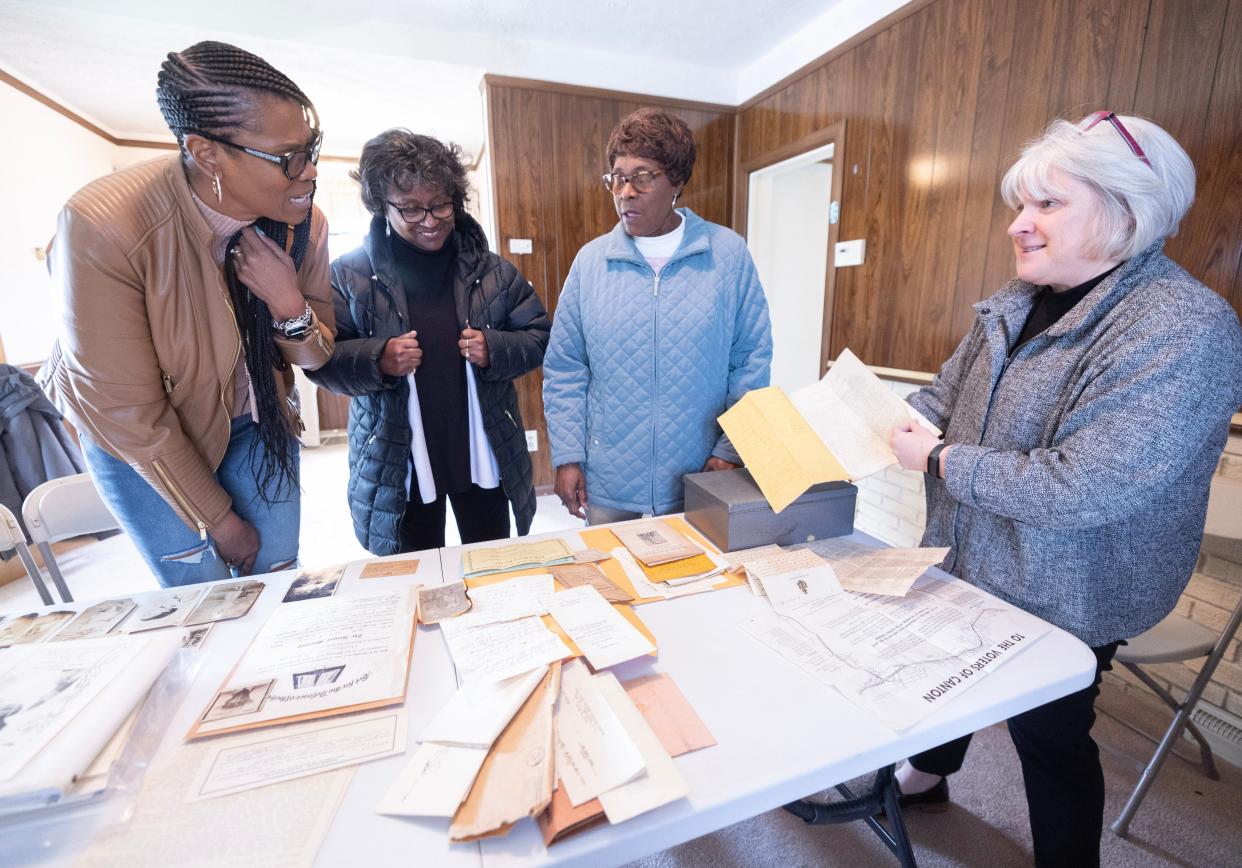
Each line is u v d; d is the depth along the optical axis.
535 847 0.42
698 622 0.71
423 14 2.53
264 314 0.92
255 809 0.45
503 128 2.89
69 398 0.76
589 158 3.07
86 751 0.46
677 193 1.19
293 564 1.09
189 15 2.35
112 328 0.73
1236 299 1.38
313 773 0.48
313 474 4.01
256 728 0.53
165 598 0.77
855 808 0.95
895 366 2.38
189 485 0.84
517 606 0.72
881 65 2.30
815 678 0.61
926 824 1.28
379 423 1.28
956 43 1.99
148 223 0.74
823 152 2.76
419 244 1.25
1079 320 0.80
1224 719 1.45
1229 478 1.39
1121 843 1.23
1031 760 0.96
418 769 0.47
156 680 0.58
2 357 2.79
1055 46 1.70
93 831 0.43
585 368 1.39
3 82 2.93
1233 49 1.33
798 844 1.24
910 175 2.22
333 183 4.69
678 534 0.96
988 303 0.96
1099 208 0.75
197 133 0.69
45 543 1.22
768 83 2.98
